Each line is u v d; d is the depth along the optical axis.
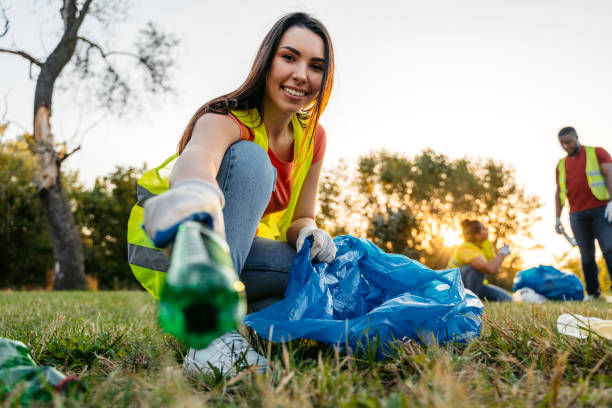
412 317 1.52
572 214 6.21
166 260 1.66
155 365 1.50
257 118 1.78
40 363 1.59
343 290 1.78
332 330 1.42
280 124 1.88
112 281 27.41
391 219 20.17
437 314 1.55
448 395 0.93
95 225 27.89
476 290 6.11
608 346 1.43
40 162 14.16
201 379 1.29
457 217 33.66
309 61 1.75
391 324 1.49
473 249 6.14
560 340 1.50
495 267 5.98
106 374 1.40
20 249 24.66
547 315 2.46
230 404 1.06
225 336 1.49
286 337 1.42
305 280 1.58
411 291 1.78
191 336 0.69
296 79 1.73
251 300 1.86
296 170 2.02
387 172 33.19
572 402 1.01
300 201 2.15
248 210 1.63
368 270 1.87
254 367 1.26
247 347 1.44
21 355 1.18
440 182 33.81
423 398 0.97
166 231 0.85
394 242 20.08
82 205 27.44
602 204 5.96
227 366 1.40
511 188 34.25
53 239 14.68
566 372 1.28
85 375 1.37
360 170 33.22
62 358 1.64
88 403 1.03
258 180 1.63
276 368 1.26
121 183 28.25
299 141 1.94
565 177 6.25
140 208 1.72
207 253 0.73
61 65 14.52
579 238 6.19
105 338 1.91
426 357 1.33
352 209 32.47
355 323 1.45
